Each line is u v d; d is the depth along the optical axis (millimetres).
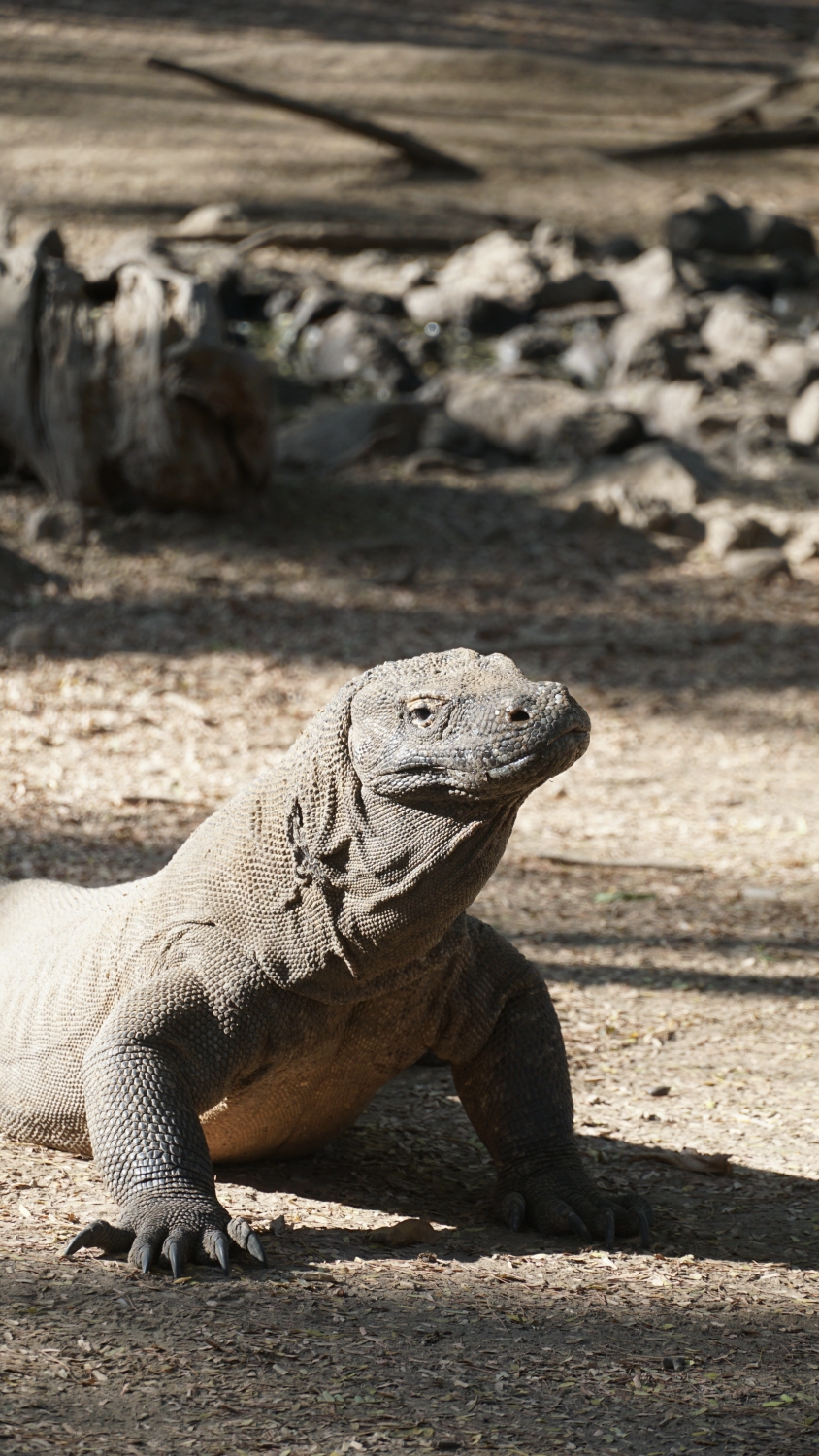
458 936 5520
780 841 11914
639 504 21922
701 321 30906
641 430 25141
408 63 47719
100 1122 5023
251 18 52500
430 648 16891
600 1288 4949
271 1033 5312
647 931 9688
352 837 5047
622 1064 7461
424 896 4973
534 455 24734
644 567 20703
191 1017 5219
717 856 11484
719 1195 5977
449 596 18844
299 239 34531
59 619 16859
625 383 28047
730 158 43500
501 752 4582
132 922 5684
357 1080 5707
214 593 18031
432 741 4781
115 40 47656
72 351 18859
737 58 54219
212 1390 3977
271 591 18328
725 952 9344
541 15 57938
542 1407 4031
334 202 37750
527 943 9336
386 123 42938
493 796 4676
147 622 16922
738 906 10320
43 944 6152
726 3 63281
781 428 26312
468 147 42250
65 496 19469
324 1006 5367
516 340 29656
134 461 19250
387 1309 4594
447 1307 4660
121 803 11680
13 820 11031
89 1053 5199
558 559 20594
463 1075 5914
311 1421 3855
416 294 31922
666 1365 4352
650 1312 4766
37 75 43688
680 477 22828
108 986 5648
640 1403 4098
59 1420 3771
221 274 30875
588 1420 3977
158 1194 4887
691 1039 7832
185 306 18781
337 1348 4277
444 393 26000
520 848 11492
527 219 38250
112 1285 4586
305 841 5160
